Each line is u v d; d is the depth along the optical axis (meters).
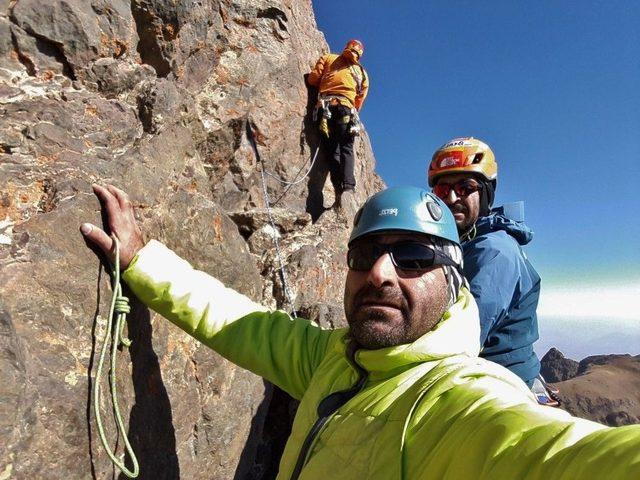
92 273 1.03
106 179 1.16
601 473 0.41
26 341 0.87
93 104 1.25
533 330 1.41
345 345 0.98
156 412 1.23
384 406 0.76
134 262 1.12
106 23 1.36
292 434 0.97
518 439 0.53
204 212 1.54
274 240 2.40
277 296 2.27
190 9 1.66
